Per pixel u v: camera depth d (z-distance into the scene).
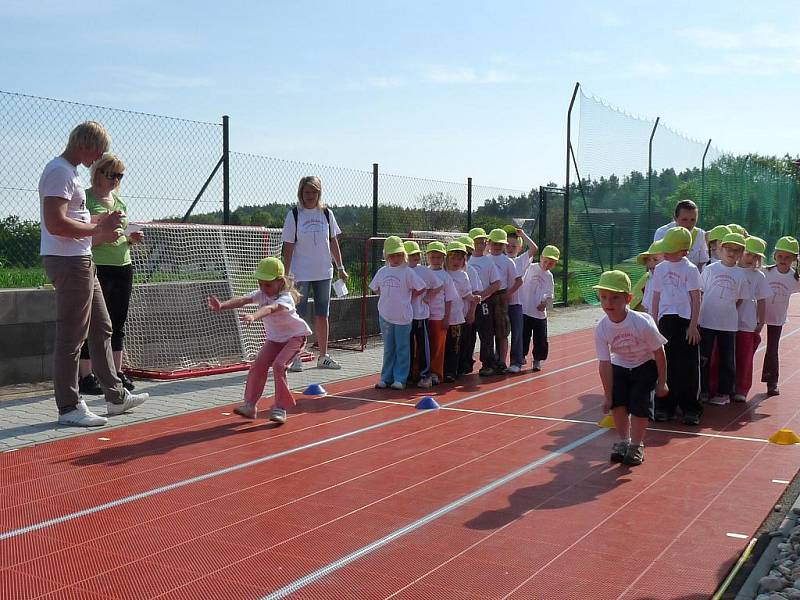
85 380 8.20
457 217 15.41
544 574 4.03
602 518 4.87
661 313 7.57
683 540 4.52
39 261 8.89
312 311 12.37
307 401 8.41
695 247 8.98
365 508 5.00
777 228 31.09
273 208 11.45
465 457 6.23
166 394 8.60
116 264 8.15
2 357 8.48
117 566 4.09
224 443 6.57
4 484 5.40
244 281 10.92
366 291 12.59
